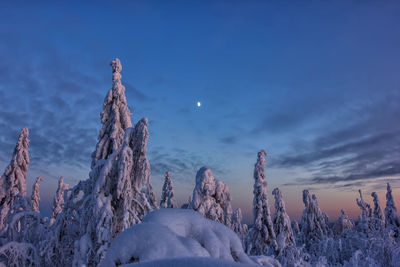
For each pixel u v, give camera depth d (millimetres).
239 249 5367
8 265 13039
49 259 14430
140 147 15469
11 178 20328
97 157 17438
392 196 36281
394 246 21219
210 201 15898
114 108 18266
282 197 28766
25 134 21531
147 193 17641
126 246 4348
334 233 35938
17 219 14227
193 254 4195
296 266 20016
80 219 14812
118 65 19250
